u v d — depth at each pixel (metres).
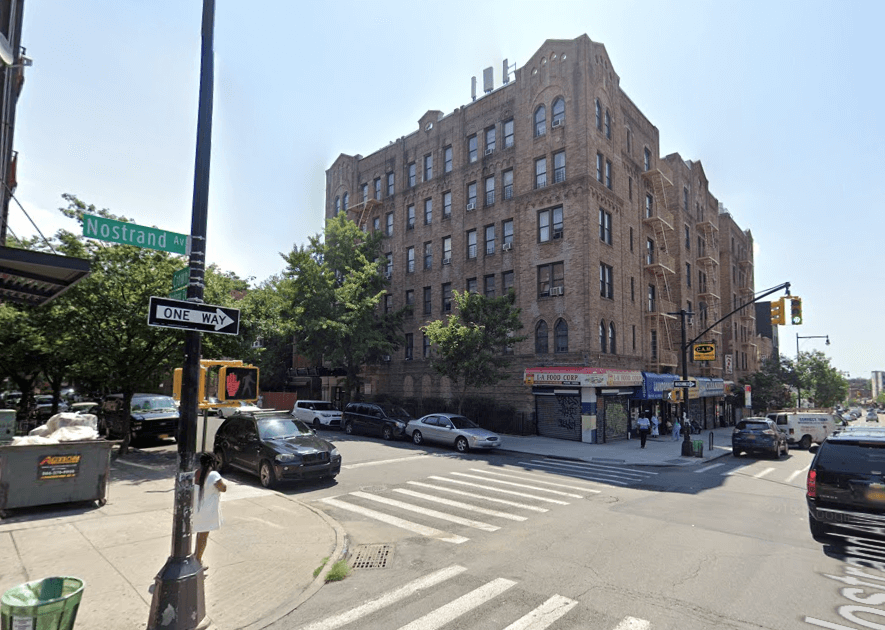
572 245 25.48
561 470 15.99
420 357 32.69
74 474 9.08
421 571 6.80
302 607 5.66
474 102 31.20
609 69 28.45
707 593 6.06
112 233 5.02
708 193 42.84
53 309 13.74
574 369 23.80
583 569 6.86
